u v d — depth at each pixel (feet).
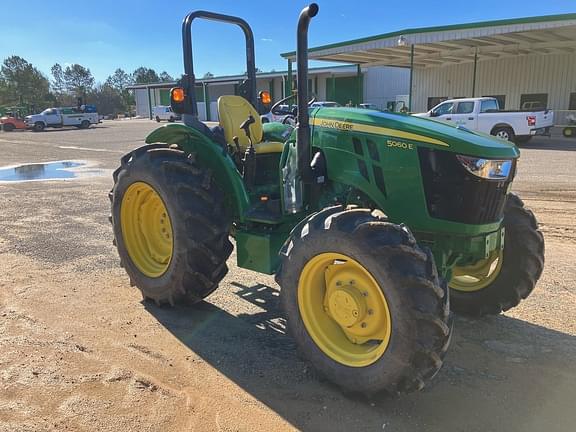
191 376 10.35
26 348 11.41
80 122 124.57
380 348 9.12
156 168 12.98
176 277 12.78
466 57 80.28
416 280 8.43
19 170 44.32
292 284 10.12
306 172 11.09
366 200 11.18
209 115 128.57
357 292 9.42
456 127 10.75
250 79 16.01
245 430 8.60
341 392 9.72
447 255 10.47
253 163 13.60
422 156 9.84
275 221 11.93
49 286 15.35
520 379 10.17
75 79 345.51
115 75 407.64
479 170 9.49
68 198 29.96
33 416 8.93
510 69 79.77
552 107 76.23
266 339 12.03
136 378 10.18
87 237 20.97
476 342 11.79
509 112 57.31
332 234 9.23
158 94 200.13
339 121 10.98
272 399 9.55
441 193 9.80
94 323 12.82
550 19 55.52
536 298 14.10
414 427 8.68
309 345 10.03
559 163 40.57
